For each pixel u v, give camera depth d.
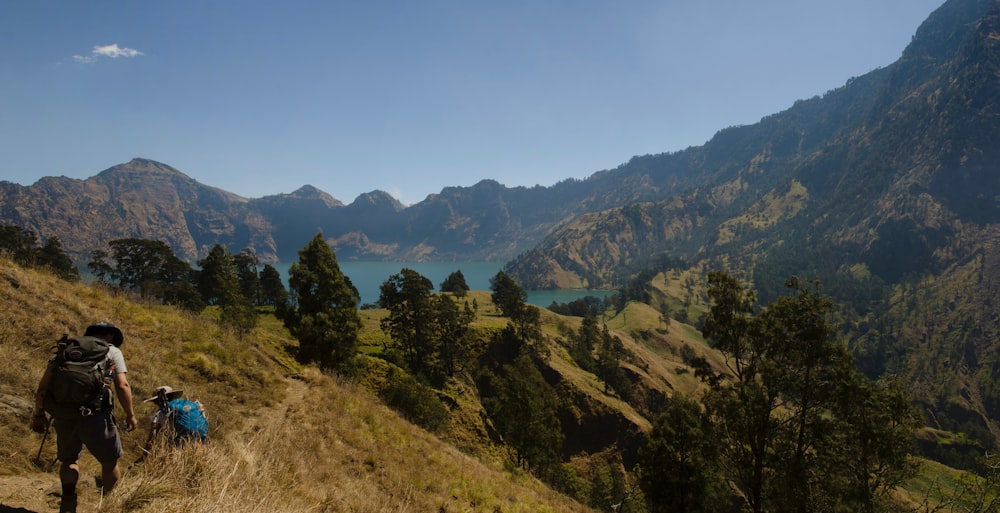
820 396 21.16
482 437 54.00
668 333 177.25
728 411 22.52
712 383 24.42
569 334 124.00
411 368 69.00
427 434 23.38
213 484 6.85
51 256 71.31
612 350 113.31
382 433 18.36
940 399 176.38
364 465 14.66
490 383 81.56
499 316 119.81
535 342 91.31
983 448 102.50
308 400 17.41
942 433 110.38
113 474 5.68
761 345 22.83
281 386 17.89
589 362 108.62
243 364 17.78
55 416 5.04
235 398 14.89
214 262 79.62
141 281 81.50
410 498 13.70
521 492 19.98
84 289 16.53
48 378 5.11
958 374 183.12
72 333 12.66
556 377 87.44
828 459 21.03
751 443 22.81
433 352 76.88
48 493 6.15
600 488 58.84
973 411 166.00
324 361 33.72
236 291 51.47
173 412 7.85
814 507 20.78
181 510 5.77
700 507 28.91
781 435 22.28
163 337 16.17
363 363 47.59
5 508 5.39
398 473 15.12
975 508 17.30
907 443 19.53
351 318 35.00
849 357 20.69
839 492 20.56
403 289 72.56
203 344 17.17
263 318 70.69
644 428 80.50
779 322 22.05
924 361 196.38
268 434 12.51
